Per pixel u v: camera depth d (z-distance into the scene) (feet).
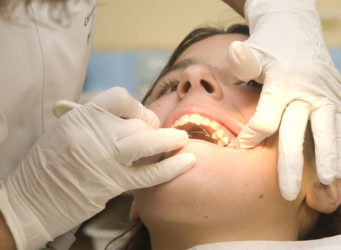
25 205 3.52
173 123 4.33
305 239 4.50
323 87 3.98
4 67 3.72
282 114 3.94
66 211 3.54
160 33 9.19
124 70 9.57
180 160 3.63
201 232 3.77
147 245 5.31
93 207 3.56
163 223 3.78
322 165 3.61
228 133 4.25
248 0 4.84
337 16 8.90
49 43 4.00
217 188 3.63
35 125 4.02
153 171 3.57
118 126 3.55
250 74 3.79
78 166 3.46
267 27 4.33
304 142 4.09
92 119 3.56
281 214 3.86
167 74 4.90
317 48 4.21
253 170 3.73
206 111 4.16
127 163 3.51
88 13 4.28
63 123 3.57
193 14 9.11
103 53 9.49
